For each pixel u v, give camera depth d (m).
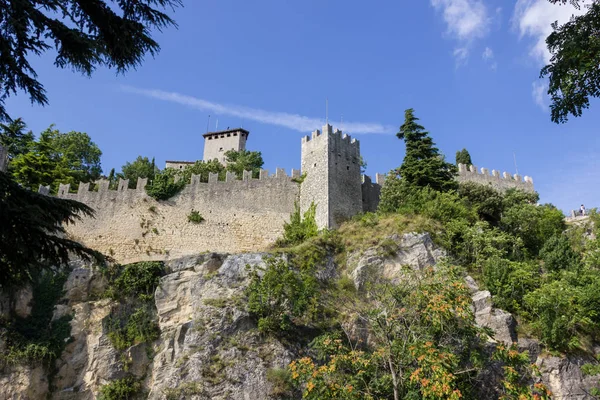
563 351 32.34
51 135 65.88
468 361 22.22
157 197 44.50
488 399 27.17
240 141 92.81
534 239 46.00
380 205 45.62
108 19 11.91
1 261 11.16
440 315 20.70
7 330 33.12
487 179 59.59
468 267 37.91
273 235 44.97
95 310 36.03
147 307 36.81
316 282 36.03
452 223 39.94
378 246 38.12
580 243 46.00
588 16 12.89
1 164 31.50
